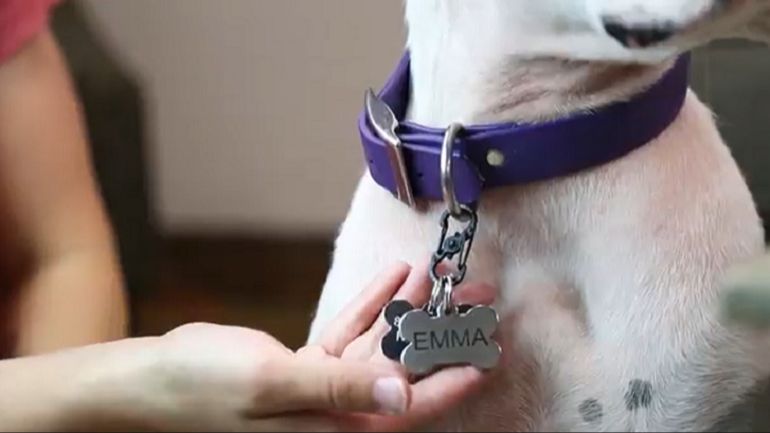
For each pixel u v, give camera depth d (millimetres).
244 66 2305
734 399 721
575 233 732
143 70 2328
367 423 663
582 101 720
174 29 2301
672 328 714
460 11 756
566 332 731
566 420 732
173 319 1967
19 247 1103
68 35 2127
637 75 716
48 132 1101
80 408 684
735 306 679
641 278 719
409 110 818
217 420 659
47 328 1046
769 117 828
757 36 687
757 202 812
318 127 2311
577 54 707
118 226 2049
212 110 2340
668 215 722
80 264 1092
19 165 1088
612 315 725
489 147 721
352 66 2250
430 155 733
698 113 768
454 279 715
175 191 2395
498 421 728
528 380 730
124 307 1113
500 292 742
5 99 1086
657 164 726
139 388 676
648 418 724
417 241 758
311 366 649
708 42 727
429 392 687
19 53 1088
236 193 2383
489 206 738
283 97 2309
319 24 2232
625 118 717
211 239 2332
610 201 724
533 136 715
